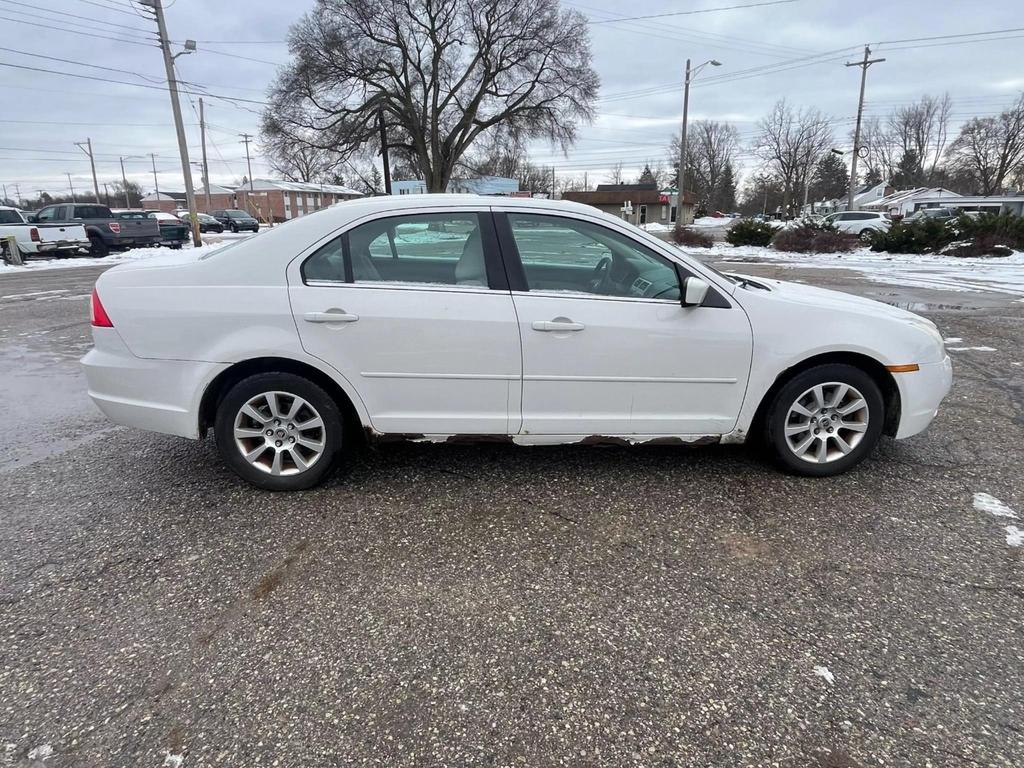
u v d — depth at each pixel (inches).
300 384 129.1
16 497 134.4
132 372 127.6
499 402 131.1
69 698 80.4
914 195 2615.7
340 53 1432.1
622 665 86.4
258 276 126.6
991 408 189.0
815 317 132.3
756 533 119.1
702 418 134.6
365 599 100.5
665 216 2834.6
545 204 133.1
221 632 92.9
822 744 73.8
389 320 125.5
